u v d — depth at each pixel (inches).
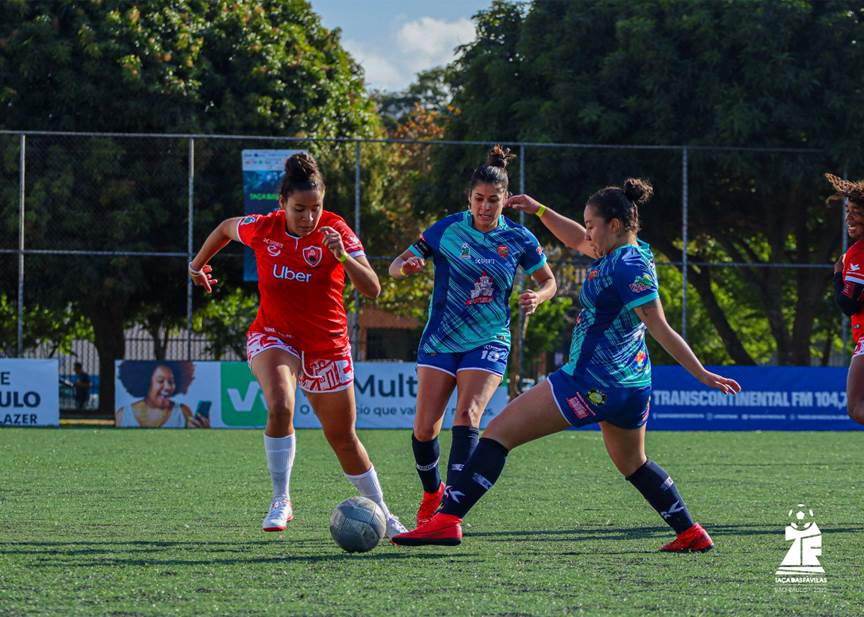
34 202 1721.2
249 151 1491.1
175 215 1798.7
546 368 2859.3
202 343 2158.0
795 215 1830.7
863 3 1729.8
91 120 1884.8
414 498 671.1
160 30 1915.6
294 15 2150.6
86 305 1936.5
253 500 647.1
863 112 1628.9
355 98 2177.7
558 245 1753.2
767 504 648.4
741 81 1713.8
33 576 373.7
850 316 598.5
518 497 677.9
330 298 479.2
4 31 1872.5
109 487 720.3
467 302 500.1
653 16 1740.9
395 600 335.9
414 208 1819.6
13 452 1018.1
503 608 325.7
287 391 479.5
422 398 507.2
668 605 333.4
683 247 1552.7
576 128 1747.0
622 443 436.1
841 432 1502.2
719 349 2920.8
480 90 1894.7
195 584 360.5
